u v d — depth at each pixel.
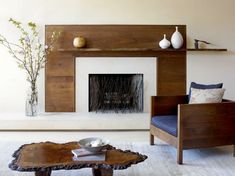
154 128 3.97
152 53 5.25
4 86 5.21
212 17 5.23
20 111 5.27
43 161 2.43
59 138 4.45
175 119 3.82
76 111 5.31
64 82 5.27
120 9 5.19
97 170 2.72
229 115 3.59
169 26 5.23
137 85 5.34
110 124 4.88
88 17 5.19
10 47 5.14
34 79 5.05
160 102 4.05
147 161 3.45
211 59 5.31
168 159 3.53
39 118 4.86
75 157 2.51
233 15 5.23
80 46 5.11
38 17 5.15
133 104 5.38
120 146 4.02
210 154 3.75
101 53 5.22
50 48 5.17
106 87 5.34
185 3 5.21
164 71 5.28
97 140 2.72
